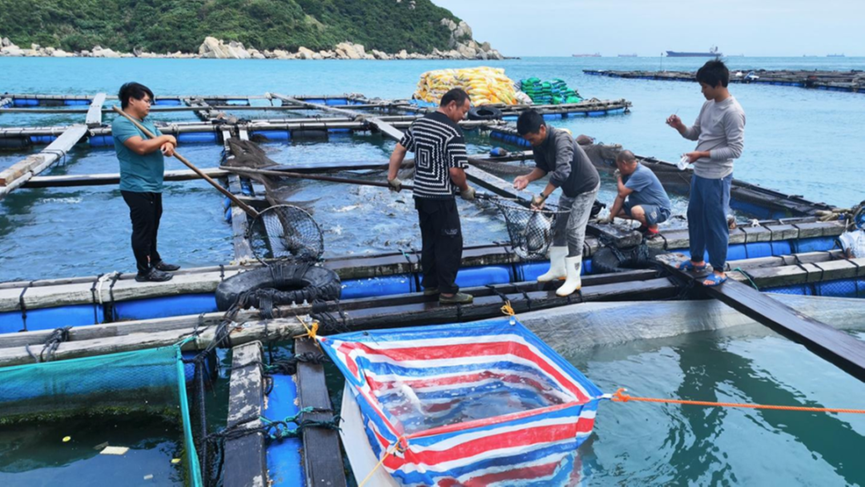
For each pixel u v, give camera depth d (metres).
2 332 5.36
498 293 5.90
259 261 6.19
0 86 34.44
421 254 6.33
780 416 4.74
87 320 5.54
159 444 4.23
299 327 5.00
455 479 3.46
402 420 4.12
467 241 8.82
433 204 5.27
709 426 4.57
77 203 10.57
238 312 5.11
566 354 5.63
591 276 6.39
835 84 38.97
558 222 5.82
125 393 4.48
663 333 5.93
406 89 39.62
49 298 5.45
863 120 23.70
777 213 9.67
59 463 3.99
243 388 4.23
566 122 23.11
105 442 4.22
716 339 5.99
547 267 6.95
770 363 5.55
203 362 4.71
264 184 10.35
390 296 5.70
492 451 3.51
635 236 7.06
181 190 11.69
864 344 4.91
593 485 3.85
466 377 4.73
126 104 5.49
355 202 10.76
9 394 4.29
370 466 3.54
